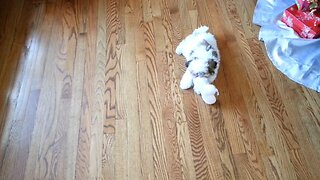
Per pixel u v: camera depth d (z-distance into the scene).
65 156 1.28
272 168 1.21
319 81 1.46
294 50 1.57
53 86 1.52
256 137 1.30
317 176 1.18
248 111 1.39
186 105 1.42
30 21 1.83
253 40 1.67
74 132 1.35
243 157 1.25
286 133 1.30
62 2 1.94
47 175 1.23
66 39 1.73
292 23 1.66
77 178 1.22
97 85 1.51
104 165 1.25
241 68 1.55
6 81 1.54
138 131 1.35
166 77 1.53
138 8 1.89
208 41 1.51
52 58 1.64
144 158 1.27
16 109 1.43
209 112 1.39
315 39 1.56
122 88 1.50
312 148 1.25
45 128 1.37
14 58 1.64
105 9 1.89
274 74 1.51
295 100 1.41
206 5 1.88
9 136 1.35
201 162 1.24
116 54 1.64
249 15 1.81
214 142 1.30
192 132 1.33
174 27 1.77
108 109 1.43
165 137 1.32
